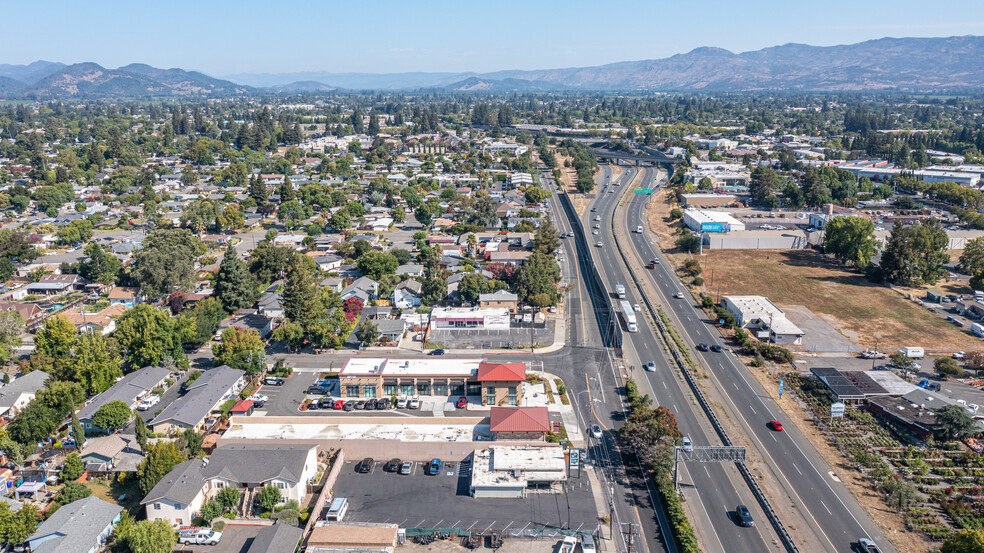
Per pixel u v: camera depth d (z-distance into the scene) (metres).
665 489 92.75
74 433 103.25
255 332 141.88
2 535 80.38
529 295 172.62
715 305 173.50
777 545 83.31
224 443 105.69
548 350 146.12
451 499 94.06
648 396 123.94
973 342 148.00
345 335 151.00
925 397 115.12
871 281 194.75
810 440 107.94
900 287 188.62
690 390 126.88
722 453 92.69
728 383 129.38
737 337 149.38
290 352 146.38
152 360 132.75
